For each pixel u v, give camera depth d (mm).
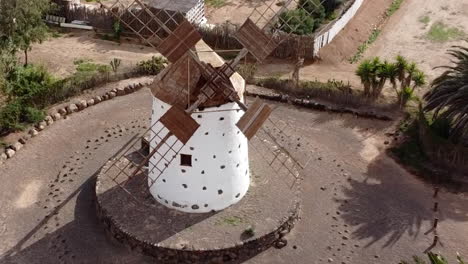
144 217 22484
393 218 24016
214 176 21844
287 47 37562
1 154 27328
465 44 39969
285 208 23172
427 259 21859
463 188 25812
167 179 22219
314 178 26344
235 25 39438
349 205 24703
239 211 22891
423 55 38812
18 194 25062
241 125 20266
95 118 30797
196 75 20109
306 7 39469
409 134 29547
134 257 21688
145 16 38438
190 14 39031
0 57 32688
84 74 34812
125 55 37875
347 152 28375
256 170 25453
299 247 22375
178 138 19812
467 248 22453
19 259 21641
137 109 31750
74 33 41031
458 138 27125
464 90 26062
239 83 21562
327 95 32500
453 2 46469
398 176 26672
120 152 27609
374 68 31438
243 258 21656
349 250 22266
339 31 40594
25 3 34094
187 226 22047
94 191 25156
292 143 28719
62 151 28016
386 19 44406
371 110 31547
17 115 29547
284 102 32719
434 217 24109
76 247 22219
